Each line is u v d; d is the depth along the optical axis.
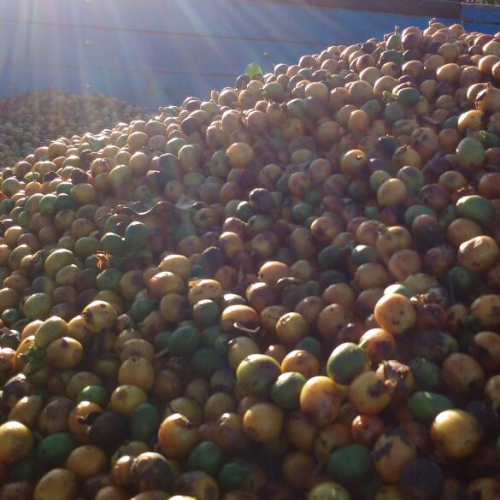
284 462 0.21
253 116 0.34
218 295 0.26
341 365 0.20
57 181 0.39
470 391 0.21
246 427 0.20
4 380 0.26
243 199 0.33
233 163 0.34
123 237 0.31
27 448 0.22
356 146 0.32
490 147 0.29
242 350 0.23
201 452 0.20
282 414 0.21
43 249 0.35
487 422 0.19
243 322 0.24
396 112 0.33
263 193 0.30
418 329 0.23
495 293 0.24
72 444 0.22
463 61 0.37
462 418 0.19
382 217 0.28
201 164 0.36
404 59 0.38
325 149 0.34
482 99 0.30
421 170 0.30
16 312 0.31
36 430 0.23
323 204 0.30
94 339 0.26
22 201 0.40
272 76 0.42
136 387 0.23
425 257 0.26
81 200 0.35
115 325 0.26
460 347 0.23
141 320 0.27
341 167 0.31
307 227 0.29
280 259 0.29
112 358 0.25
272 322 0.24
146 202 0.34
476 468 0.19
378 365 0.21
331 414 0.20
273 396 0.21
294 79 0.39
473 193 0.27
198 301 0.26
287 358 0.22
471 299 0.24
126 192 0.35
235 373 0.23
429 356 0.22
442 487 0.18
